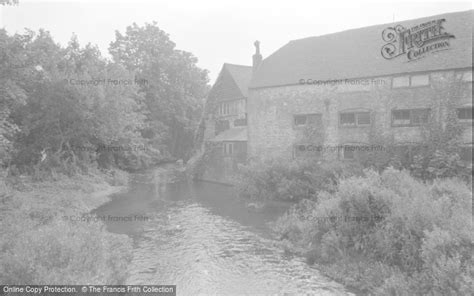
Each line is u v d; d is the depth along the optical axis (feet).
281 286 35.12
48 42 89.10
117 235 49.60
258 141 91.09
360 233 39.52
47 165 82.84
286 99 86.69
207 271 39.06
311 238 44.93
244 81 109.19
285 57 95.61
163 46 165.37
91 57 101.55
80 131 91.09
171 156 171.94
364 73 76.38
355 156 74.38
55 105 85.56
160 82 160.35
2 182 57.93
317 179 67.97
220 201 77.10
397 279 31.01
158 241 49.44
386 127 73.31
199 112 176.96
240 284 35.78
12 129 60.75
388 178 46.24
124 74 102.37
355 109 76.89
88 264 28.35
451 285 26.09
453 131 65.26
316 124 81.56
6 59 54.34
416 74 70.69
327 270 37.58
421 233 33.88
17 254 26.13
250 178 77.36
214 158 105.50
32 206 53.21
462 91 66.18
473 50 67.05
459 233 30.48
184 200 78.59
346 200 41.81
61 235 30.07
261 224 57.82
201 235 52.19
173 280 36.73
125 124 102.12
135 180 110.32
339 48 88.02
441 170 62.85
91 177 90.43
